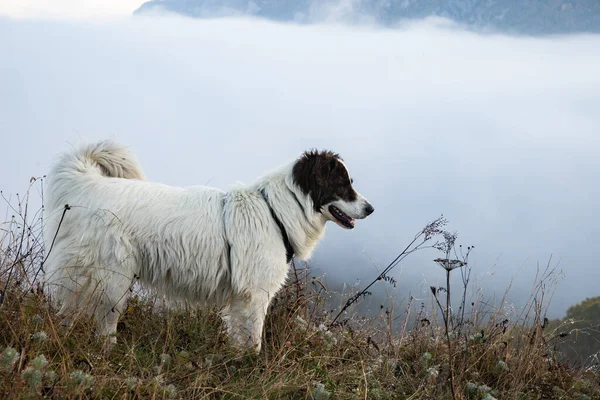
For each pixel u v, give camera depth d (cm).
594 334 563
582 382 500
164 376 375
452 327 521
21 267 429
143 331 463
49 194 475
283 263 506
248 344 478
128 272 459
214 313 515
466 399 437
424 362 472
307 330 498
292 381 402
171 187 495
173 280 482
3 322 377
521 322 530
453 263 369
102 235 451
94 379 333
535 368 497
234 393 373
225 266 485
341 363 461
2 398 296
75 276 448
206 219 480
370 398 411
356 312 558
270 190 514
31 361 326
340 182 534
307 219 525
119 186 470
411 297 541
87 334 402
